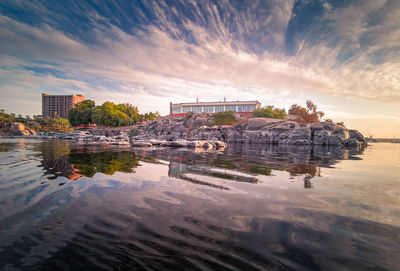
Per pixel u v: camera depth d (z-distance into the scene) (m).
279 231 1.82
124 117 67.38
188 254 1.49
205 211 2.27
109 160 6.43
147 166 5.37
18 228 1.79
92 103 85.00
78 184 3.33
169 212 2.22
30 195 2.71
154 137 38.50
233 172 4.68
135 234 1.75
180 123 43.19
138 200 2.60
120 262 1.40
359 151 14.64
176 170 4.86
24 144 15.70
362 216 2.17
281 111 42.97
